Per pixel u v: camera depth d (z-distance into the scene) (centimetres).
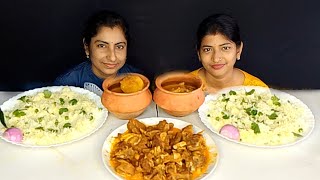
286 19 89
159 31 90
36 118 61
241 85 76
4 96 68
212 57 76
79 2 88
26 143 56
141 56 92
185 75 63
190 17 89
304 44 91
